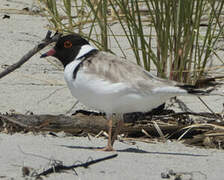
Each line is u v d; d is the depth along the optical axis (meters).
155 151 9.49
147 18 17.75
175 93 8.71
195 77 13.11
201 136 10.41
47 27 17.33
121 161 8.46
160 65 12.52
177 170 8.18
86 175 7.68
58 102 12.38
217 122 10.88
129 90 8.76
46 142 9.44
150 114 11.30
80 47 9.34
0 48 15.60
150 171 8.05
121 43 16.28
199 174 8.05
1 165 7.85
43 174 7.61
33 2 19.38
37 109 11.93
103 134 10.52
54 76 13.92
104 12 12.66
